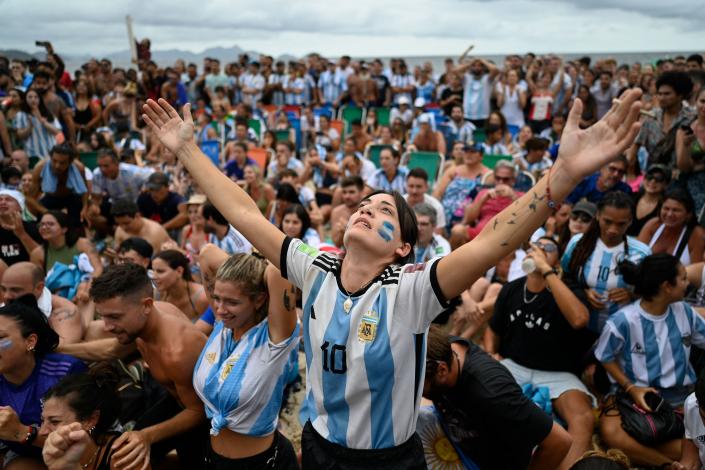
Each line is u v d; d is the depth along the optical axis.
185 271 4.06
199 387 2.40
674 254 4.27
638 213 4.89
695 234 4.21
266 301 2.38
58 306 3.79
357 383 1.65
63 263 4.88
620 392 3.52
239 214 1.93
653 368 3.42
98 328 3.89
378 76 13.98
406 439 1.74
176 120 2.03
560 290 3.49
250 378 2.29
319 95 14.93
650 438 3.23
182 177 7.82
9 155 8.76
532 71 11.86
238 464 2.41
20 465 2.73
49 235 4.79
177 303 4.07
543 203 1.52
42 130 9.05
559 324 3.56
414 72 14.81
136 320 2.50
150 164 9.58
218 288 2.29
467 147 6.99
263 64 15.38
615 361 3.56
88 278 4.68
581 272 3.92
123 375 3.25
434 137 9.16
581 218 4.38
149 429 2.49
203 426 2.72
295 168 8.77
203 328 3.56
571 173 1.48
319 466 1.76
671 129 5.15
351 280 1.72
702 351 3.65
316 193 7.97
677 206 4.11
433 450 2.78
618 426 3.39
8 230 5.09
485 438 2.65
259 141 11.09
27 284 3.55
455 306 4.72
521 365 3.73
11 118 8.88
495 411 2.49
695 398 2.82
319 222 6.17
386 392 1.66
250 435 2.38
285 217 4.86
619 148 1.44
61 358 2.85
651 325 3.41
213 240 5.10
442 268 1.61
